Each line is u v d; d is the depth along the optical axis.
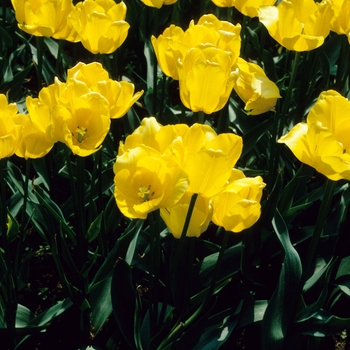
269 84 0.69
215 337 0.62
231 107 0.95
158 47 0.68
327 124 0.50
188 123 0.96
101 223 0.73
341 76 0.98
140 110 1.15
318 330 0.63
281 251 0.75
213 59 0.60
